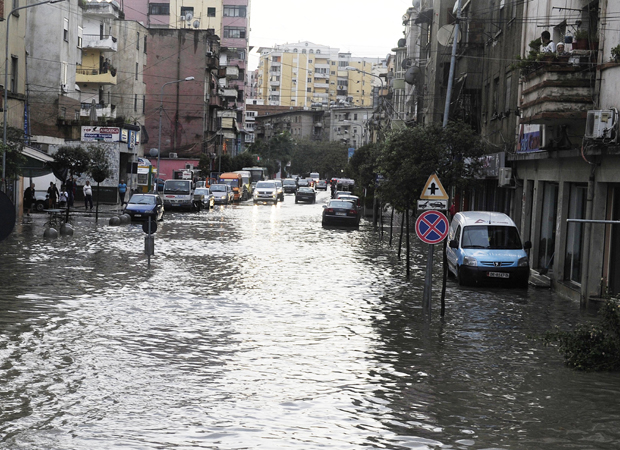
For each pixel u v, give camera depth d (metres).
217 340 12.88
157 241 32.03
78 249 27.41
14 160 34.72
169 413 8.68
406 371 11.09
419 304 17.62
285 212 60.78
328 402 9.35
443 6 51.72
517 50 29.09
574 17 21.88
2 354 11.38
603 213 18.08
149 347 12.17
